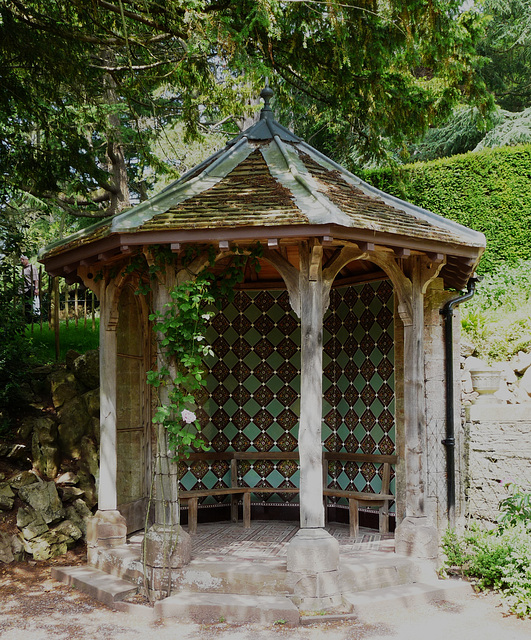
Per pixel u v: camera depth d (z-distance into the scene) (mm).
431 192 13133
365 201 6664
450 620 5457
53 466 8266
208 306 8719
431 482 7305
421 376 6594
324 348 8625
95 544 6828
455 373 7602
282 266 5980
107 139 12672
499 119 17375
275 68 9117
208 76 8062
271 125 7715
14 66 8633
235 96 8562
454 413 7547
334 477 8328
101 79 11305
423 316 6941
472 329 10336
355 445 8055
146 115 15078
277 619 5355
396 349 7199
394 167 11203
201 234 5641
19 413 9008
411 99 9492
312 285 5883
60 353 11016
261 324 8719
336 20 7223
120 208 15070
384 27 8062
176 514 5977
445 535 6695
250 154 7254
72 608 5832
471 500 7703
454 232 6617
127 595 5961
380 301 7766
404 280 6582
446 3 7926
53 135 9594
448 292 7484
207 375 8664
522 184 12578
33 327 11125
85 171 9938
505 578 5898
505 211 12625
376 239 5734
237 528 7867
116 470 7242
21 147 9445
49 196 10172
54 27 7723
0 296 9594
